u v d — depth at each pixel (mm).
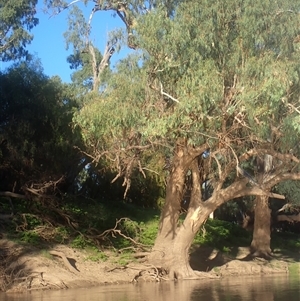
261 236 36406
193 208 25922
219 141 21688
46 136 32094
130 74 21891
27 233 26969
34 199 29703
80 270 24922
